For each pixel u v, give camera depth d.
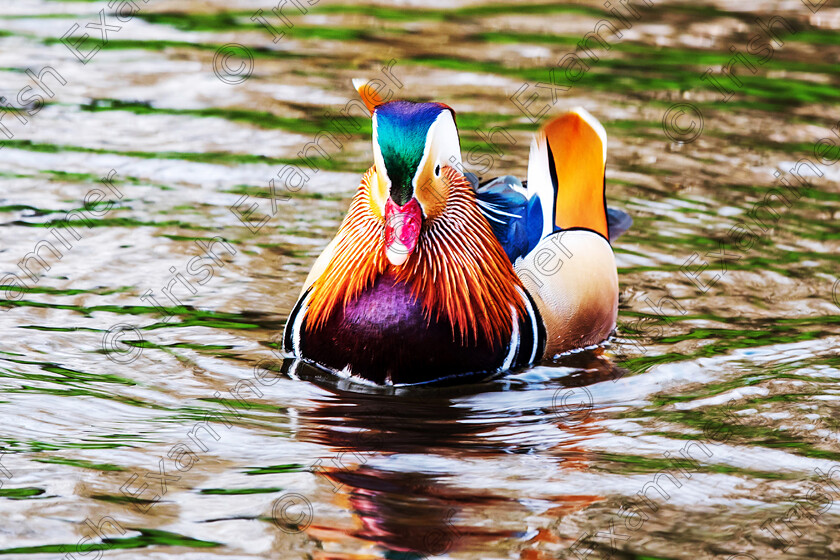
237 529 7.56
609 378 10.59
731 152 17.02
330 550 7.30
